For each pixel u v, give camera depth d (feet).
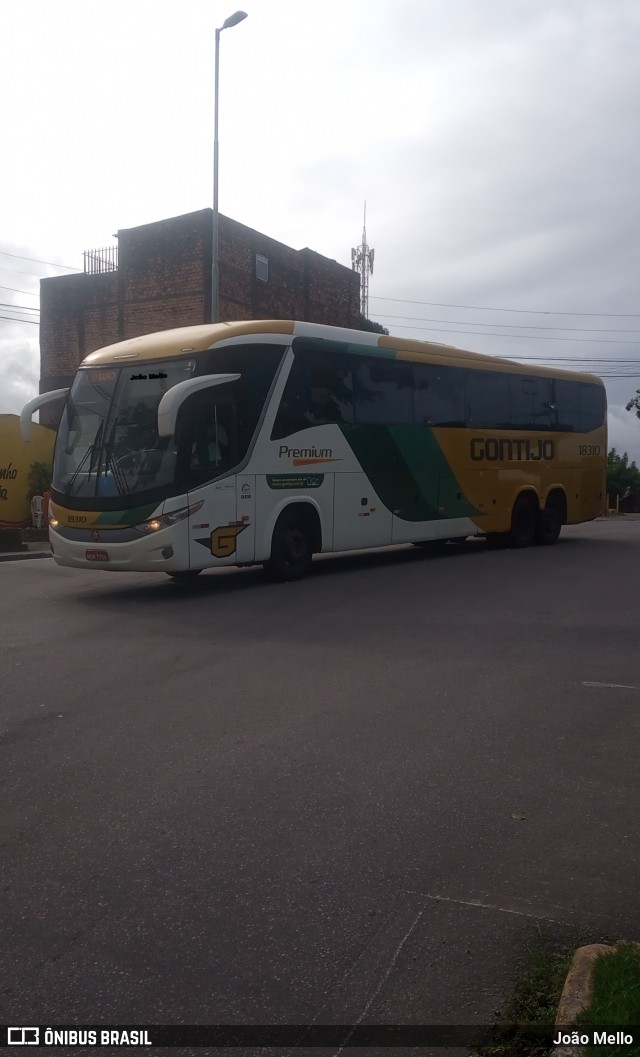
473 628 33.91
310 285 107.96
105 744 20.79
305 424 45.29
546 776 18.76
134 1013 11.18
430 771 19.04
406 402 51.83
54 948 12.58
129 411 41.09
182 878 14.47
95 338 99.81
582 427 67.77
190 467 39.73
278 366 43.83
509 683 26.07
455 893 13.92
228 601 39.91
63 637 32.42
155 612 37.32
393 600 40.11
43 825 16.48
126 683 26.08
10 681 26.27
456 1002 11.27
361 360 48.80
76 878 14.52
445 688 25.54
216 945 12.59
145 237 94.73
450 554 58.59
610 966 11.19
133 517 39.27
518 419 61.05
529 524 62.95
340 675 26.99
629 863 14.85
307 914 13.35
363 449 48.78
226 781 18.51
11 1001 11.44
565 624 34.63
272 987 11.63
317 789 18.07
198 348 40.47
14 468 76.74
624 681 26.27
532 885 14.15
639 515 175.32
